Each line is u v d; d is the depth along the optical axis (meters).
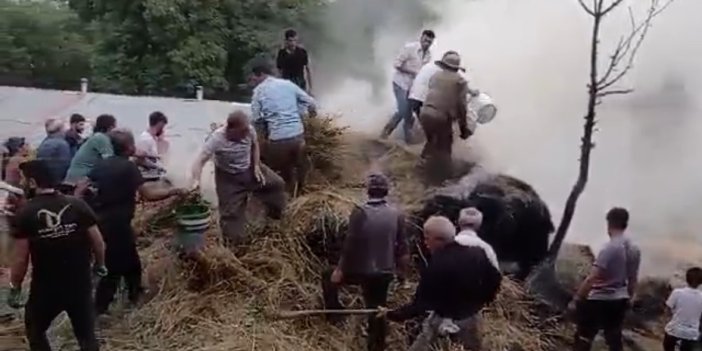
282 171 6.73
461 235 5.45
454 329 5.20
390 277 5.70
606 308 6.09
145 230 6.53
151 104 10.43
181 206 5.95
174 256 6.11
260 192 6.41
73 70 22.33
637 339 7.03
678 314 6.56
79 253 4.89
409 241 6.63
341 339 5.84
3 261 6.77
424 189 7.18
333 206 6.53
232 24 18.59
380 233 5.63
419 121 7.79
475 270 5.18
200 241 5.94
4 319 5.89
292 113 6.63
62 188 5.51
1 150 8.50
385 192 5.73
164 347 5.40
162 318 5.67
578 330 6.20
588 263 7.45
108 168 5.70
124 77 18.48
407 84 8.27
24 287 6.43
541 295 6.88
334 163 7.30
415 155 7.77
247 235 6.31
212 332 5.56
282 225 6.43
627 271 6.13
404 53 8.32
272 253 6.22
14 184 7.82
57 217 4.80
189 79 18.05
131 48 18.86
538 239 7.13
